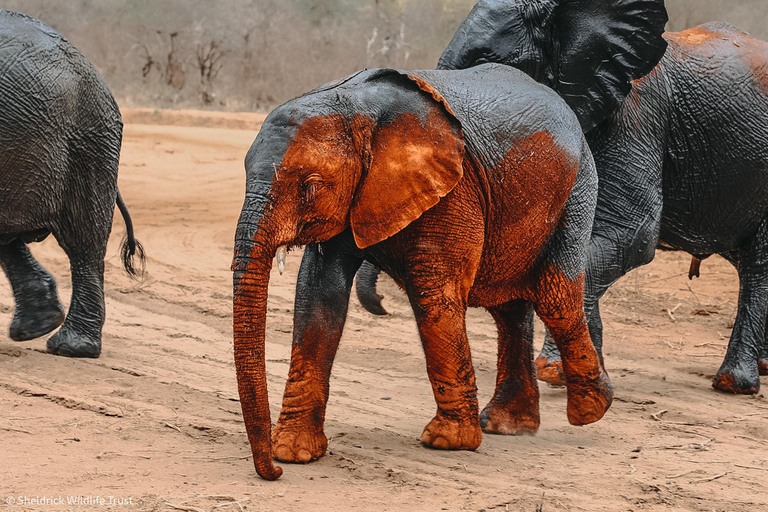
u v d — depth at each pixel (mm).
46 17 73938
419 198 8039
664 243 14211
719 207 13516
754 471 9086
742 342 13148
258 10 75750
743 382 12828
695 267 15688
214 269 20484
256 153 7602
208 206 30844
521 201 8875
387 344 14750
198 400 10578
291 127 7602
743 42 13734
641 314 18062
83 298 12430
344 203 7918
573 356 9742
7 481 7621
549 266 9422
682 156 13148
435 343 8703
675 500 8039
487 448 9336
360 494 7672
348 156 7832
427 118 8164
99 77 12680
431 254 8430
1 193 11547
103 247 12656
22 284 12867
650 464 9164
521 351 10195
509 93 9062
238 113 59594
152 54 71375
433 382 8977
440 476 8273
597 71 12312
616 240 12297
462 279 8602
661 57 12484
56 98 11812
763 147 13312
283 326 15547
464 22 12398
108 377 11320
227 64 72438
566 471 8742
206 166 39750
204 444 8938
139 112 55125
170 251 22484
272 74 72312
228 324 15461
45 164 11836
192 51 71812
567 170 9109
